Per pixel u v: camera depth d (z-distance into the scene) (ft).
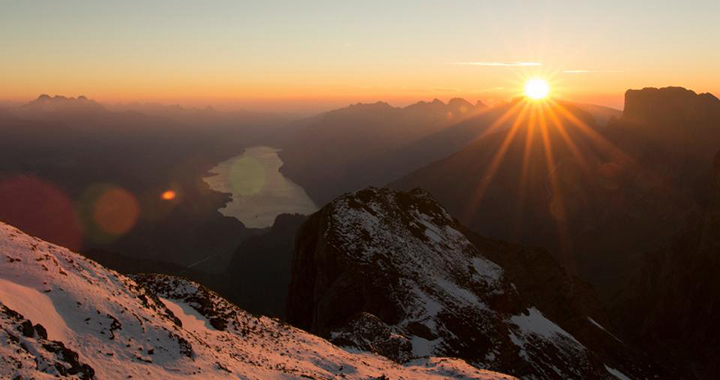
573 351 171.22
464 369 107.76
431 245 193.57
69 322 55.98
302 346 98.27
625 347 213.25
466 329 149.18
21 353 44.68
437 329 143.84
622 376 188.85
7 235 66.39
